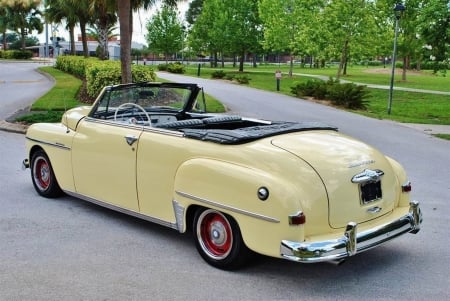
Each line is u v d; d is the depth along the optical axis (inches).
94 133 227.6
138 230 221.6
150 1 834.2
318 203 161.0
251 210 162.4
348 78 1626.5
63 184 250.4
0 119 540.1
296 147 174.9
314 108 763.4
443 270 185.8
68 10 1421.0
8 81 1159.0
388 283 173.6
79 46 3474.4
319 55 1280.8
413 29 1338.6
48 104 637.3
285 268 183.5
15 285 166.9
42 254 193.5
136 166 206.1
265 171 164.6
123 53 604.1
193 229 188.1
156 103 252.7
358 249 164.1
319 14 1290.6
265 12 1571.1
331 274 179.9
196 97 263.0
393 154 423.2
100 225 227.5
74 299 157.6
